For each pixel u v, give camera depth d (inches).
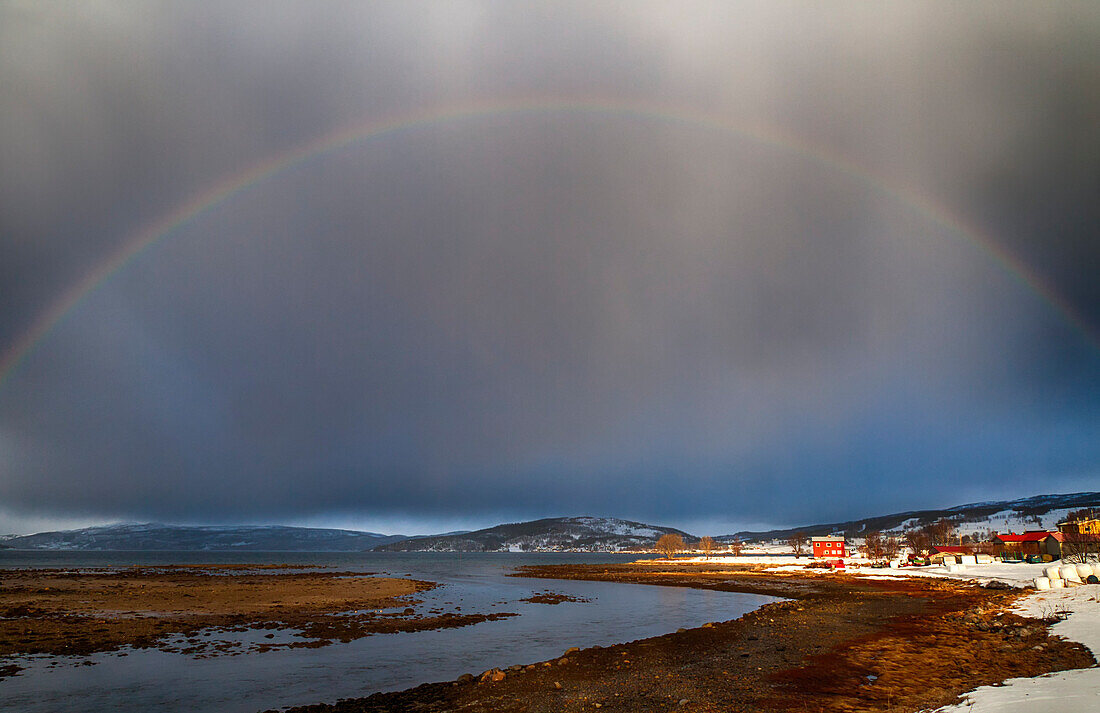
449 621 1732.3
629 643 1286.9
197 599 2284.7
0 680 997.8
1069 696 586.9
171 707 842.2
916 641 1194.0
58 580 3486.7
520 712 767.7
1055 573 2004.2
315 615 1841.8
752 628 1460.4
